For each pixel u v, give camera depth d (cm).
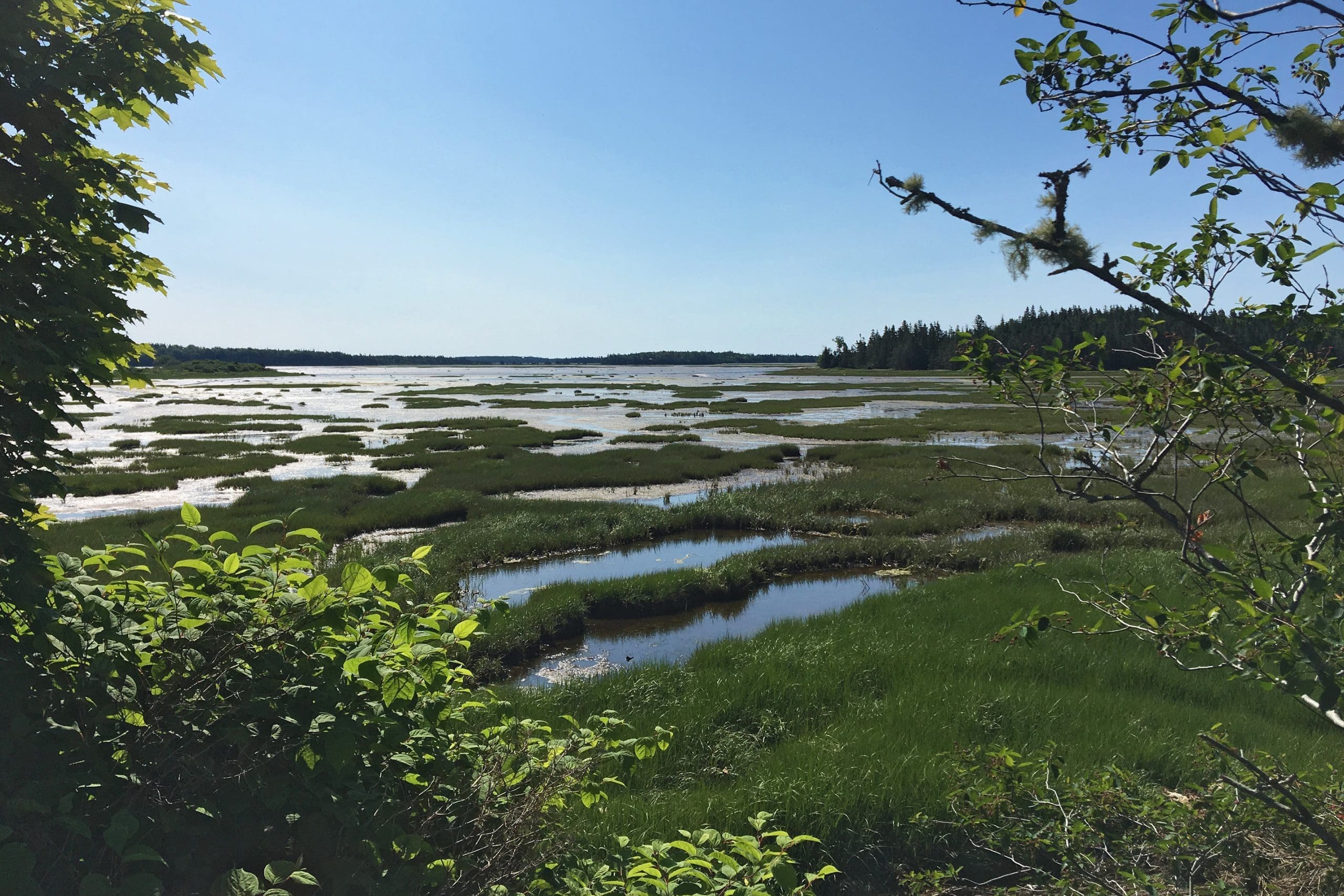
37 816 231
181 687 273
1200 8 191
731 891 298
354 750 270
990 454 3117
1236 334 261
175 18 322
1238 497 261
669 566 1697
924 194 197
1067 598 1155
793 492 2397
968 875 495
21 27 269
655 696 859
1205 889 396
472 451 3397
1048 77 211
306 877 232
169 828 238
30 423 270
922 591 1300
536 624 1220
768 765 642
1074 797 459
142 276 346
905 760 612
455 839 309
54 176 284
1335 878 362
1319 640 204
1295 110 176
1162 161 225
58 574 284
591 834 502
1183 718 698
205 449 3378
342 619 279
